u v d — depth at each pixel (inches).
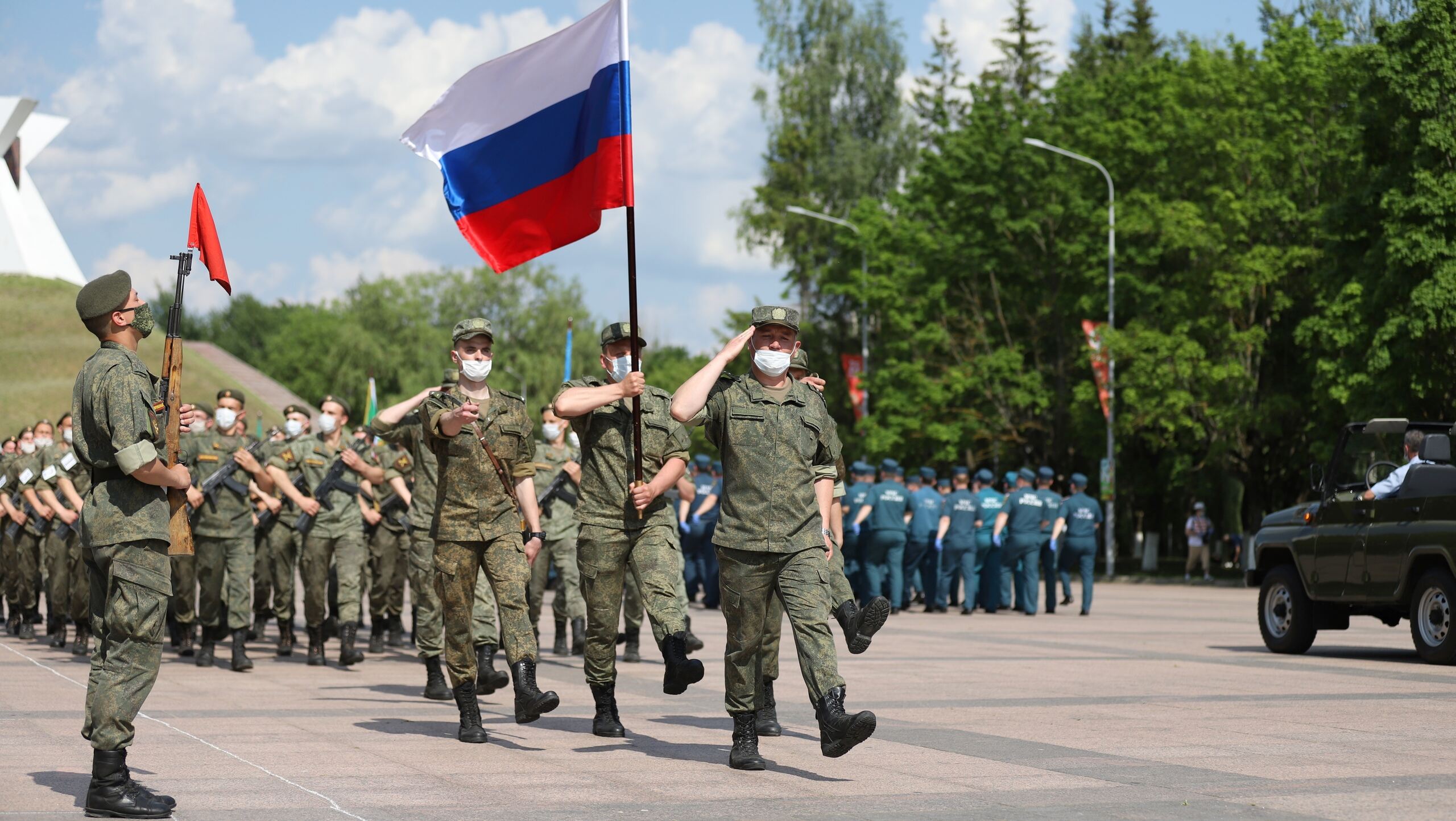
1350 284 1186.6
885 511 857.5
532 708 313.6
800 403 283.7
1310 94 1417.3
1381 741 320.8
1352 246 1225.4
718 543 280.2
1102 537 1887.3
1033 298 1690.5
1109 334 1422.2
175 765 281.6
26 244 3233.3
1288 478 1496.1
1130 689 428.8
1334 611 573.0
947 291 1688.0
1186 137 1464.1
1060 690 426.9
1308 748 310.5
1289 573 576.7
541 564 564.4
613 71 332.8
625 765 286.7
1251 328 1429.6
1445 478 521.3
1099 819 233.1
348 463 517.3
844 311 2122.3
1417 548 519.5
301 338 4234.7
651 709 382.9
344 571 518.6
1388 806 244.5
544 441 570.3
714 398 283.1
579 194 339.3
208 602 502.6
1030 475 874.1
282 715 363.6
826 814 236.5
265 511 564.1
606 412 324.5
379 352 3164.4
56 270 3253.0
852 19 2133.4
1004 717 360.5
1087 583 874.8
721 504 282.4
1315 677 467.8
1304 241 1418.6
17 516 644.7
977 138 1676.9
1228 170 1427.2
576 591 559.5
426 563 410.0
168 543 248.7
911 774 276.1
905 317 1658.5
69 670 493.4
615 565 323.3
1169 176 1505.9
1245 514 1568.7
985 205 1649.9
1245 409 1382.9
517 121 347.3
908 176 2046.0
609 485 323.0
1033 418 1689.2
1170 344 1395.2
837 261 1991.9
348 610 518.6
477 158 351.3
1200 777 273.6
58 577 601.6
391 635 613.9
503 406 325.7
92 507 246.4
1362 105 1215.6
